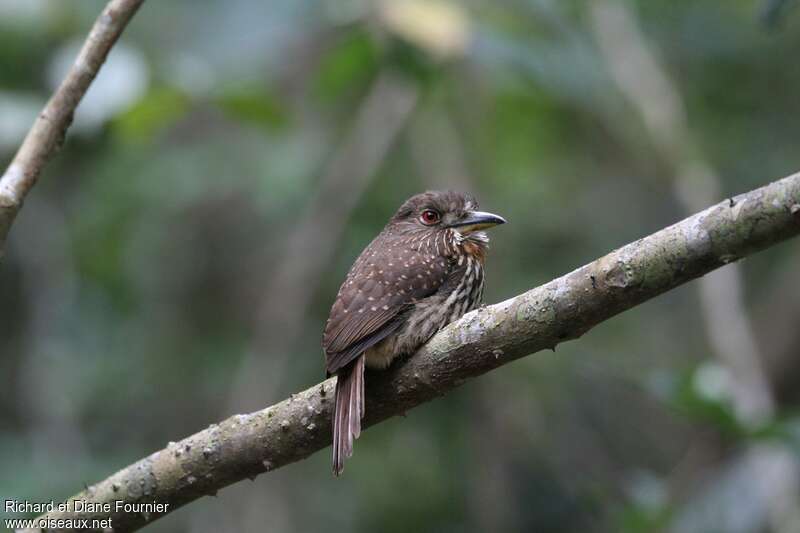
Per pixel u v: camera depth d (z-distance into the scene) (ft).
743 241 16.89
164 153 42.70
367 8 36.70
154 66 34.55
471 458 40.22
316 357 41.29
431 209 24.49
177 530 39.22
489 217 24.29
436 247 23.32
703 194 37.73
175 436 41.11
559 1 40.93
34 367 41.65
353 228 42.70
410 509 39.96
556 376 41.81
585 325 18.53
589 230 43.91
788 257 47.98
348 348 20.57
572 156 45.91
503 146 45.50
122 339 42.37
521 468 41.04
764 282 48.44
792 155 45.03
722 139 45.98
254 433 20.56
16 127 33.55
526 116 44.96
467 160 44.70
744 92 46.91
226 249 44.04
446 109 44.29
